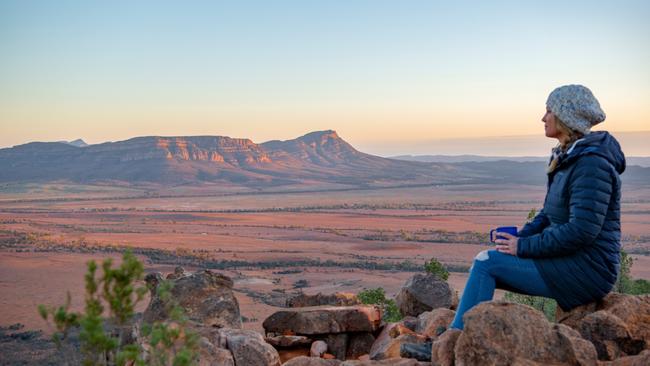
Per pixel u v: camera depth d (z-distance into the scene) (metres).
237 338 6.34
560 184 4.94
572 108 4.87
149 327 3.62
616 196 4.80
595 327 4.93
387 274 104.06
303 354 7.83
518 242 4.94
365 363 5.22
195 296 7.39
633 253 118.19
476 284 5.08
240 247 161.25
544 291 4.99
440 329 6.33
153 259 127.81
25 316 64.75
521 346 4.38
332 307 8.27
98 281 3.15
